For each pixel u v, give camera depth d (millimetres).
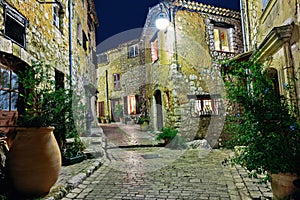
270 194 3311
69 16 7859
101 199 3346
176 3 9234
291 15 4035
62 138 5164
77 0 9164
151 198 3365
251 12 6820
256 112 2879
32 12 5215
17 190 3184
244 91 3051
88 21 11641
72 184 3801
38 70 4594
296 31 3857
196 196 3408
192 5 9477
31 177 3121
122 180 4273
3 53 4164
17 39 4719
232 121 3830
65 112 4820
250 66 3203
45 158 3225
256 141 2830
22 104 4855
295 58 3938
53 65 6281
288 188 2686
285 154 2664
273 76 5066
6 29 4406
